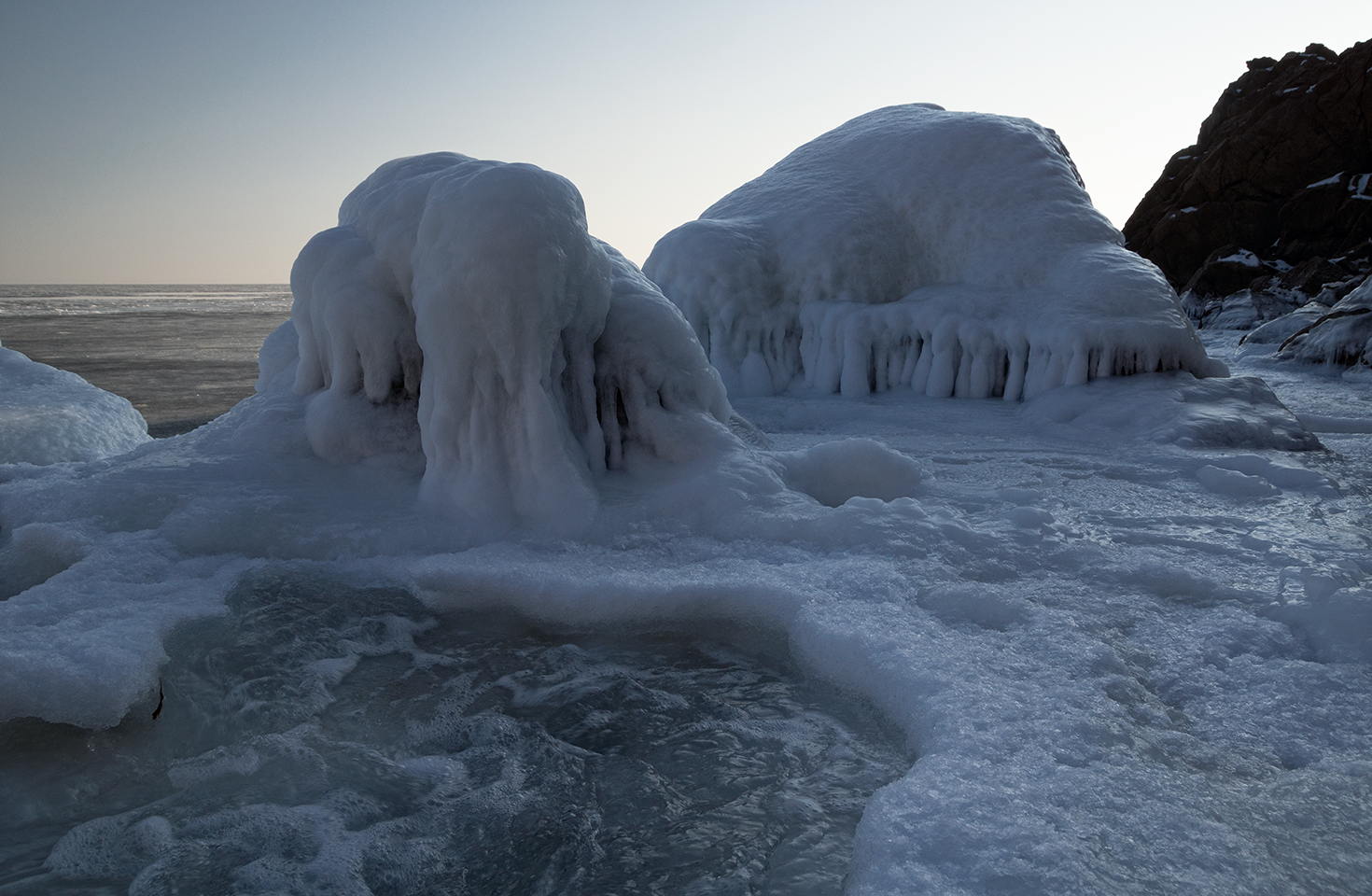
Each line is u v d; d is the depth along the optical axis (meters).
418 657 2.97
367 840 2.00
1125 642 2.72
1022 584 3.29
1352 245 22.47
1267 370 13.00
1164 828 1.72
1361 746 2.09
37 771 2.27
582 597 3.17
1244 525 4.14
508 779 2.25
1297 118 23.59
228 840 2.00
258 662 2.81
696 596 3.15
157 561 3.32
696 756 2.36
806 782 2.21
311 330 4.52
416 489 4.09
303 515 3.70
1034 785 1.86
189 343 27.66
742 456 4.35
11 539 3.65
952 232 9.27
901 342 8.75
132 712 2.49
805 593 3.10
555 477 3.84
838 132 10.96
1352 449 6.38
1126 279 8.03
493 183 3.83
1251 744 2.11
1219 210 25.14
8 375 6.62
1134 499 4.70
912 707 2.33
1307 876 1.59
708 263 9.07
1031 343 7.95
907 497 4.64
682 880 1.83
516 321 3.79
